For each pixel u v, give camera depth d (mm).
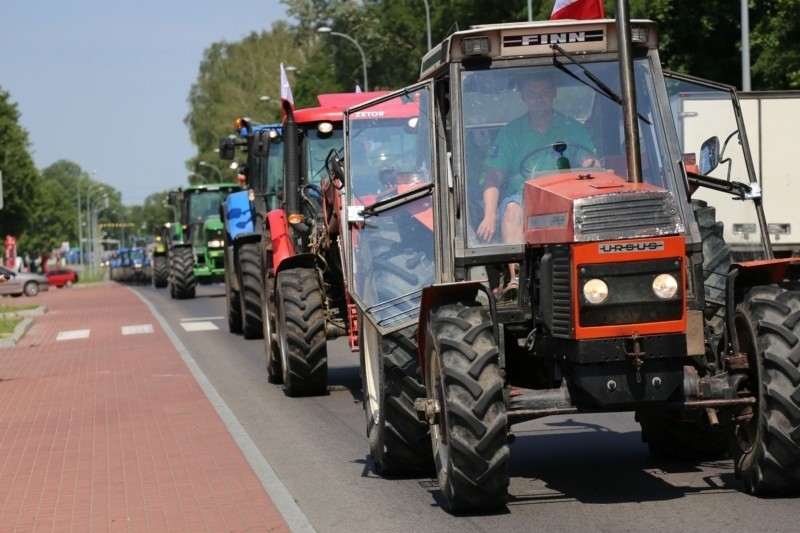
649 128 9461
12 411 17109
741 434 8992
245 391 17891
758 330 8570
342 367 20531
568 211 8367
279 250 17922
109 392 18547
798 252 22672
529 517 8852
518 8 55625
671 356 8328
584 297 8258
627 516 8703
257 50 116250
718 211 9844
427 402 9062
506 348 9453
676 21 41750
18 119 103188
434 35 59281
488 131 9414
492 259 9180
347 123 10797
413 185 10641
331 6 74500
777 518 8328
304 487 10703
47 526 9609
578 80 9477
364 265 10461
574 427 12906
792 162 24953
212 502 10141
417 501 9742
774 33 34938
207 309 40094
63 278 107375
